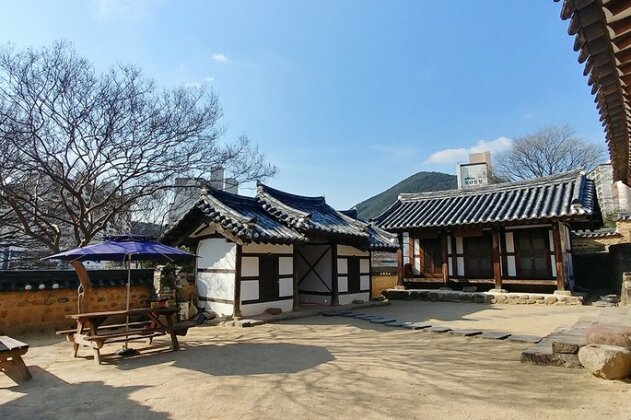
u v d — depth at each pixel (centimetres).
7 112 1083
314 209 1404
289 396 433
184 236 1126
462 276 1505
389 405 399
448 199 1703
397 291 1559
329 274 1260
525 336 748
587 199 1269
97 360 591
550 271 1340
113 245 646
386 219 1666
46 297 873
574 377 468
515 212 1345
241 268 999
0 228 1366
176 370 551
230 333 841
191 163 1413
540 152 3148
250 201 1199
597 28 291
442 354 622
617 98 404
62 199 1216
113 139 1261
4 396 449
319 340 755
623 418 346
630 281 1094
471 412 373
